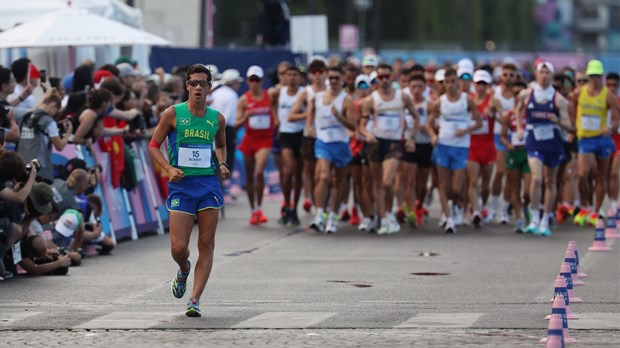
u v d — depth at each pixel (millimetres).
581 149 53031
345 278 37438
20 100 44031
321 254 43906
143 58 66938
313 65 51125
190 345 26125
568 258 34125
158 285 35656
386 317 29828
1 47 49125
